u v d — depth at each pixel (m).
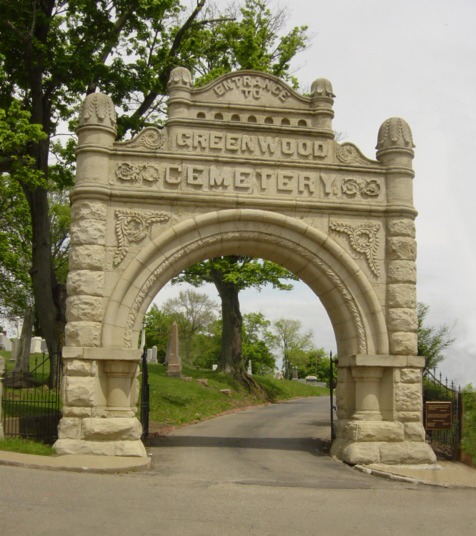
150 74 22.89
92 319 14.26
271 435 20.52
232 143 15.39
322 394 50.62
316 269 15.37
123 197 14.79
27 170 18.59
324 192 15.51
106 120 14.93
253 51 29.62
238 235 15.13
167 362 39.59
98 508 8.67
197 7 24.09
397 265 15.34
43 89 22.45
